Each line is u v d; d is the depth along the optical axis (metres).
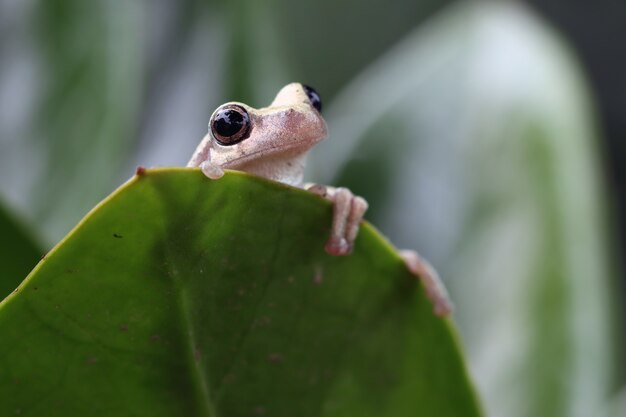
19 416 0.23
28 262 0.27
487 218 0.30
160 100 0.34
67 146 0.31
